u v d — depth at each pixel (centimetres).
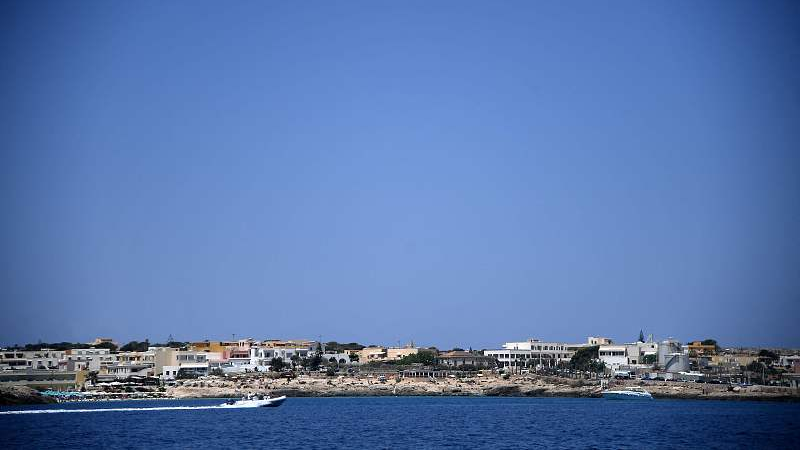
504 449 16862
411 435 19200
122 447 17012
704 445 17975
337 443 17650
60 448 16838
